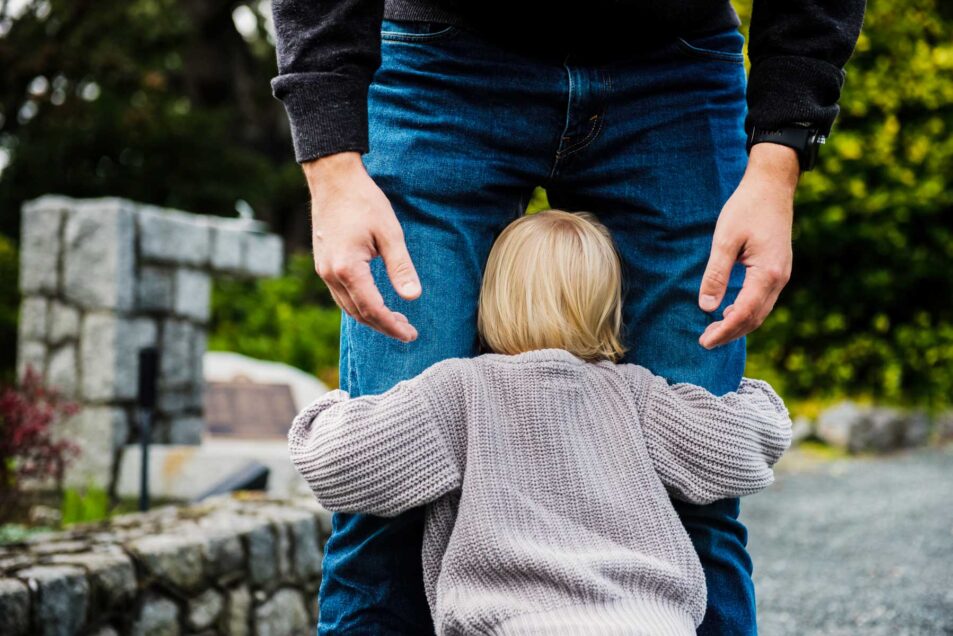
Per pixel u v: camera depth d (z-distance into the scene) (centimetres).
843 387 698
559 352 144
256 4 1658
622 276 150
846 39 138
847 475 571
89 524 274
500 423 139
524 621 126
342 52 127
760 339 698
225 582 257
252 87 1681
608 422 143
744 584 146
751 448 141
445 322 139
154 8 1470
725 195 144
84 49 1323
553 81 139
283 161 1680
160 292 485
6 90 1291
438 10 138
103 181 1344
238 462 446
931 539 411
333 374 748
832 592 340
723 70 146
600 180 145
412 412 134
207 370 568
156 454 452
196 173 1390
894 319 701
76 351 462
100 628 223
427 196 138
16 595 204
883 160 650
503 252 150
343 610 143
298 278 1035
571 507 137
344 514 142
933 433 711
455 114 139
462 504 134
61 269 465
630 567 133
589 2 134
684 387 143
